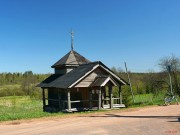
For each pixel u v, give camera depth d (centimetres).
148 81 6147
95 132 1797
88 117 2498
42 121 2327
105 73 3459
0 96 9381
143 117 2377
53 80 3859
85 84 3309
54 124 2161
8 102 6894
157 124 2000
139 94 5859
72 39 4106
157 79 5503
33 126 2095
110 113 2745
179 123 2008
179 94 4950
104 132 1786
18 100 7456
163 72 5456
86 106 3531
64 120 2355
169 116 2378
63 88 3300
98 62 3375
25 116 2598
